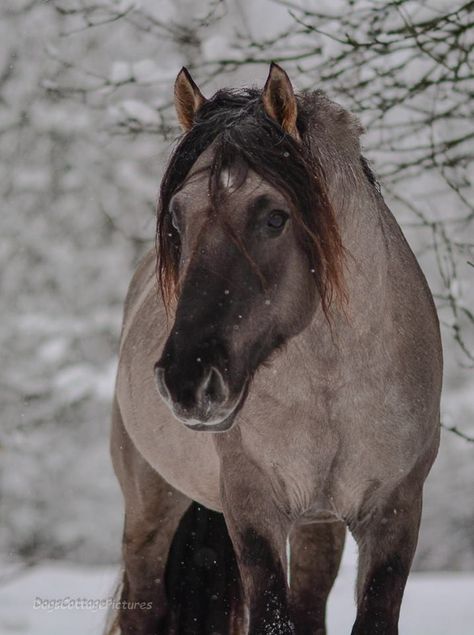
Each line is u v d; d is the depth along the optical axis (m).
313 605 8.58
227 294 5.78
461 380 26.31
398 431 6.92
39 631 11.93
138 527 9.34
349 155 6.71
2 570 18.83
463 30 10.48
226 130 6.10
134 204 25.61
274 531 7.04
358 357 6.76
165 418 8.20
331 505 7.17
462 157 11.45
